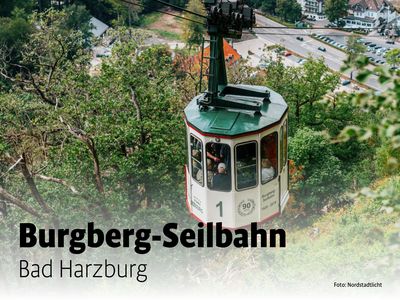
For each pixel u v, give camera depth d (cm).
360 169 3550
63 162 2734
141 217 2656
